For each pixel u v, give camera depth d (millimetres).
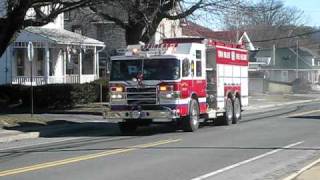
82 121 27109
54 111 31266
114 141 19266
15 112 30172
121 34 53000
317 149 16453
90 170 12719
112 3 27266
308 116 31656
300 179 11273
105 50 52594
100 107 33250
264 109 41281
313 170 12328
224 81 25719
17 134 21141
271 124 25953
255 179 11648
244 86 28703
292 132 21719
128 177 11805
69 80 40312
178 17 31625
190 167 13133
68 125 25234
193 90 22797
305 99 58906
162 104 21516
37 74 40062
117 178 11688
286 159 14445
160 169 12836
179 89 21656
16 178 11688
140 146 17328
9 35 25406
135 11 29047
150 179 11586
